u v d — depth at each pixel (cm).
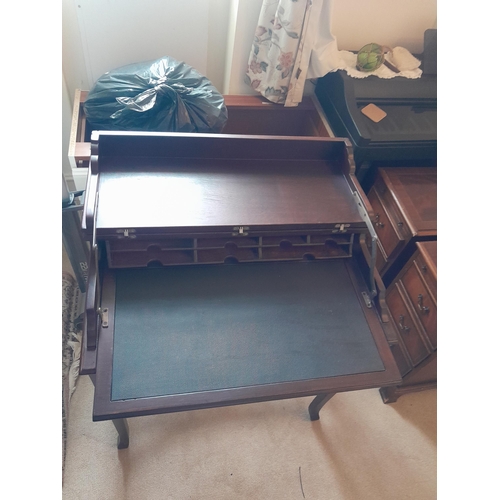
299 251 118
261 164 124
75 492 130
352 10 159
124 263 106
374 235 109
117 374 92
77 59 160
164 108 134
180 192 110
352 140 146
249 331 103
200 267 111
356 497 139
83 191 128
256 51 153
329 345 104
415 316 143
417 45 176
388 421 158
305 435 150
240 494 135
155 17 154
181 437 144
